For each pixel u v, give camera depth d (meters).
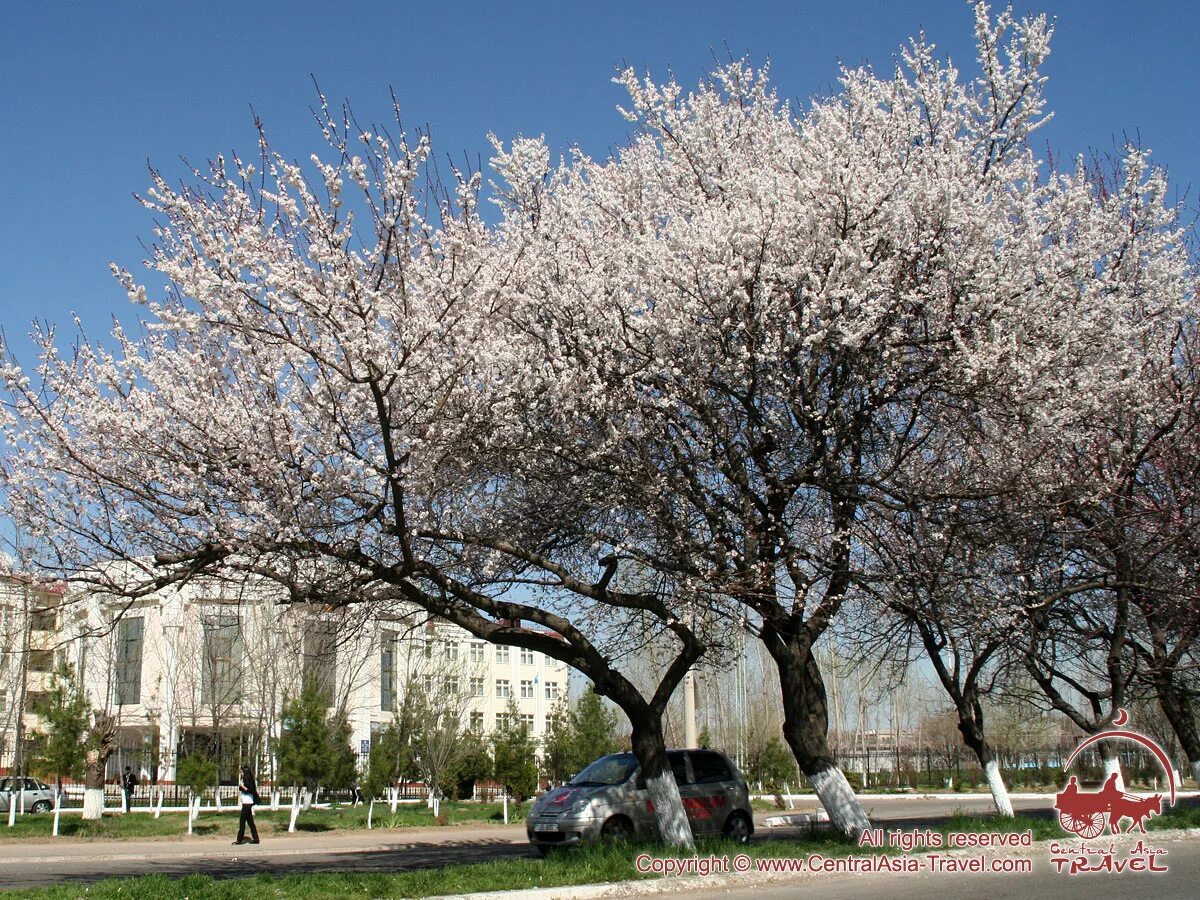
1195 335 16.17
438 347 11.11
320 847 20.62
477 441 11.93
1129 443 15.06
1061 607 16.95
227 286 10.22
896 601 13.34
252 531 10.60
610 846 12.41
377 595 12.41
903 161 13.23
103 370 11.13
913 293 12.16
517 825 27.58
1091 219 13.34
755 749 43.31
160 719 31.98
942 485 13.67
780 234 12.34
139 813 29.64
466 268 11.48
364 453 10.91
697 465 12.84
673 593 13.23
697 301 12.30
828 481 12.61
